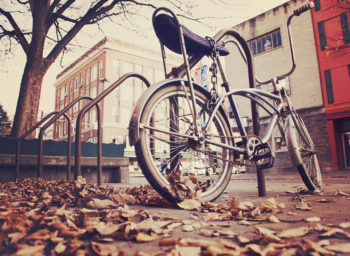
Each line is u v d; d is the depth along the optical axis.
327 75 13.69
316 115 13.92
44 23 6.73
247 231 1.27
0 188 3.35
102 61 29.58
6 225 1.09
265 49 15.90
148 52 31.61
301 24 14.63
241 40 2.73
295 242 1.04
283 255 0.88
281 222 1.45
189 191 2.01
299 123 3.07
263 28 15.85
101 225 1.22
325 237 1.13
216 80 2.33
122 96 29.84
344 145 13.56
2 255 0.86
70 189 2.84
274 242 1.07
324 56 13.85
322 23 13.98
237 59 16.53
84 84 32.72
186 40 2.16
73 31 7.18
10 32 7.07
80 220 1.30
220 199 2.51
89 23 7.59
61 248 0.92
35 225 1.17
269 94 2.74
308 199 2.38
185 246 0.96
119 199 2.22
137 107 1.87
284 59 15.00
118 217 1.47
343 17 13.31
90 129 28.77
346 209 1.80
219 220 1.55
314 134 13.90
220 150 2.32
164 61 2.36
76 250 0.92
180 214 1.73
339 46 13.30
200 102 2.22
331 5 13.67
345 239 1.10
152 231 1.23
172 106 2.20
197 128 1.99
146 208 1.99
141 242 1.09
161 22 2.05
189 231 1.28
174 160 2.21
